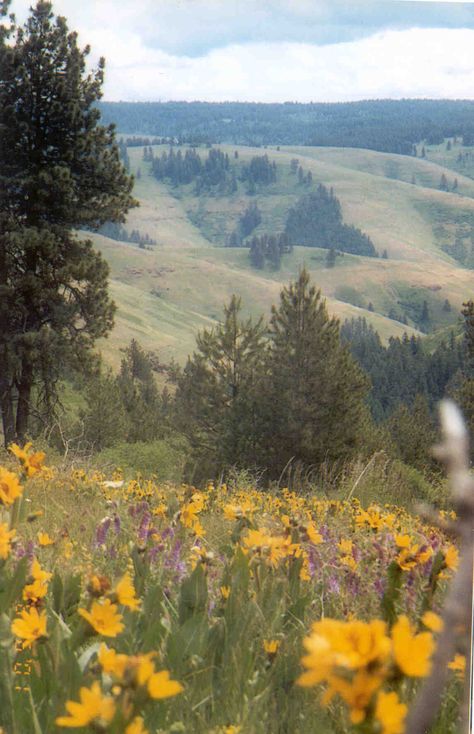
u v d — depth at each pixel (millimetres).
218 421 23672
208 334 24812
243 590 1818
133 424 35219
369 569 2275
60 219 22938
